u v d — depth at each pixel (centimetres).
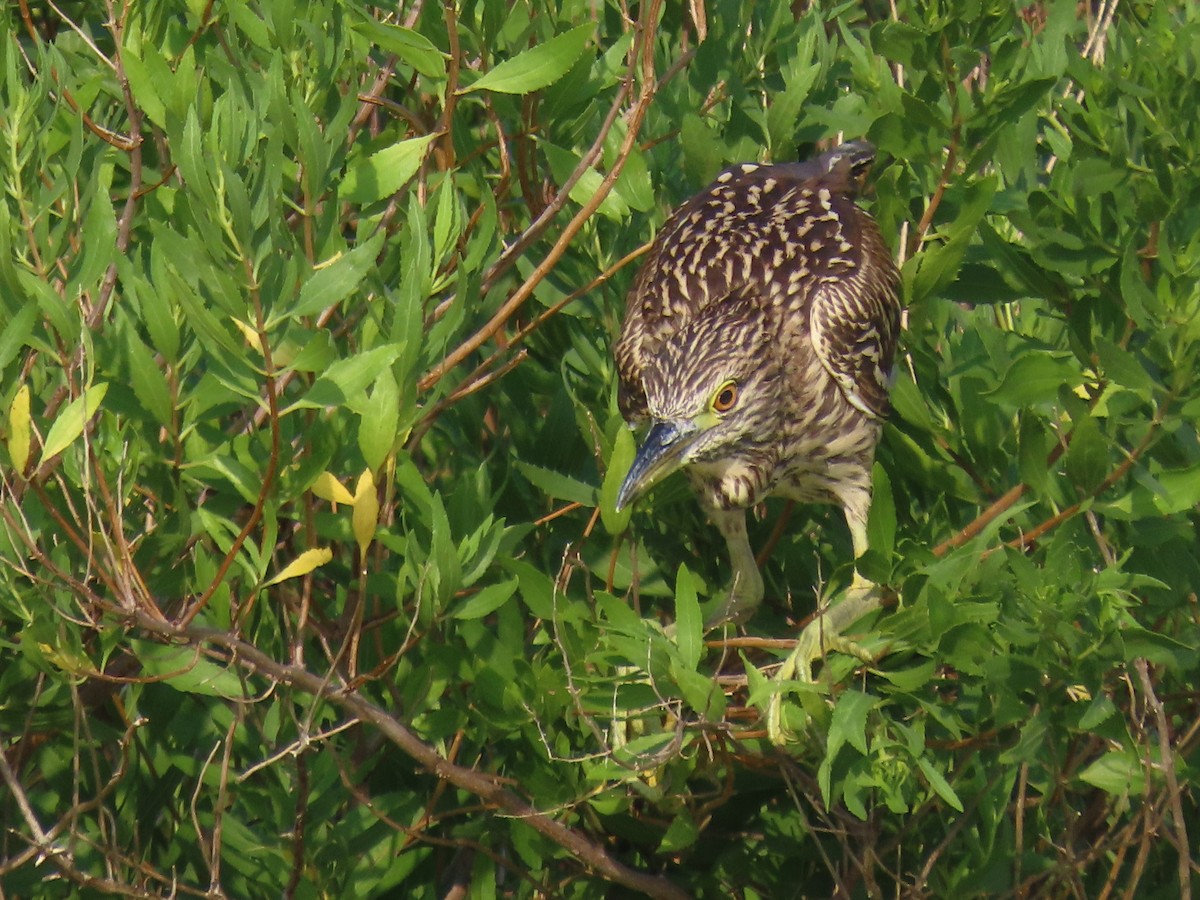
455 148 834
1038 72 986
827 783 667
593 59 810
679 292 925
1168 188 815
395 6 830
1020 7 1086
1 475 600
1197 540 838
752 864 860
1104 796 834
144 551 666
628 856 871
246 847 758
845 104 973
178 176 809
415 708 741
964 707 814
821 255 919
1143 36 899
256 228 567
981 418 861
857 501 938
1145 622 820
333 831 766
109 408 629
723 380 870
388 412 614
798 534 1002
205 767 685
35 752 786
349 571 826
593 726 684
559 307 815
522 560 829
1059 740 753
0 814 780
